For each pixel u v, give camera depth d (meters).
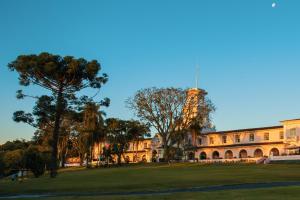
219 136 111.25
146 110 86.50
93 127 91.38
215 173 50.59
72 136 98.88
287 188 28.91
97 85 56.31
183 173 52.38
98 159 107.88
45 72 53.19
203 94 89.75
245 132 106.19
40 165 67.44
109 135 103.12
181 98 86.81
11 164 66.12
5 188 38.56
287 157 74.31
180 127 87.88
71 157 117.62
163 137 86.94
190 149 102.56
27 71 53.19
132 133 104.38
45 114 55.88
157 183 39.19
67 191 34.84
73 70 53.12
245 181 39.84
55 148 55.75
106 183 40.69
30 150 68.00
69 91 56.03
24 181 49.34
